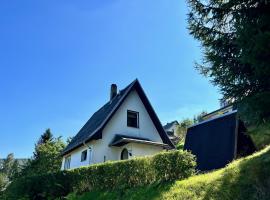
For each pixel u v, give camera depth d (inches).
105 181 585.9
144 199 446.9
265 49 342.0
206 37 461.1
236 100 399.9
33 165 1515.7
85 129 1156.5
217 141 650.8
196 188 398.3
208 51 450.6
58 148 1566.2
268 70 351.9
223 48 435.5
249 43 356.8
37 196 656.4
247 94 396.2
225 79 412.5
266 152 403.5
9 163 3161.9
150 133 1009.5
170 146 1011.3
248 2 406.3
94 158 891.4
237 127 624.7
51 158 1501.0
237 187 350.0
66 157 1136.2
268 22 370.3
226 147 619.8
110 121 948.0
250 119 377.4
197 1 465.7
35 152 1572.3
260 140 688.4
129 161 552.4
